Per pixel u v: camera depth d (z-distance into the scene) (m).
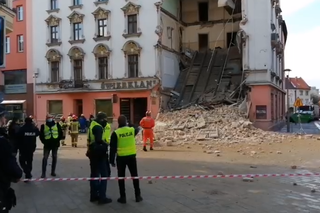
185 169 12.29
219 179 10.42
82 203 7.98
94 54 34.88
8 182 4.11
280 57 40.69
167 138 22.06
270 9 31.38
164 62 33.94
